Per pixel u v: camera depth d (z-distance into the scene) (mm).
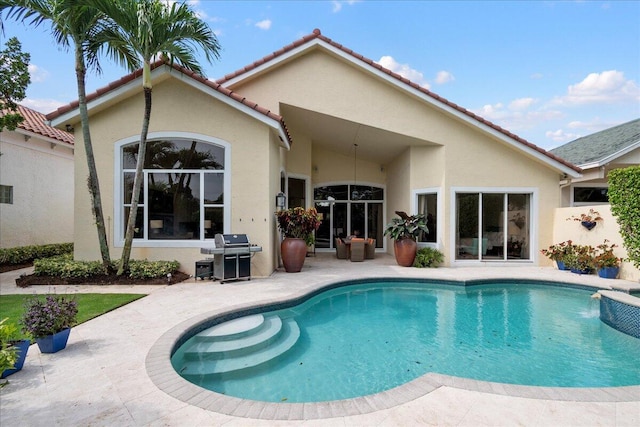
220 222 10430
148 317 6102
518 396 3523
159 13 8172
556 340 6309
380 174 18250
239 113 10391
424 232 13523
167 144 10414
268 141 10406
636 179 9531
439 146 13102
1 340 3559
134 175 10375
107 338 5098
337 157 18109
